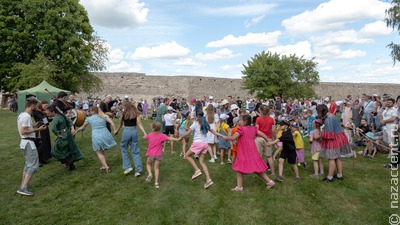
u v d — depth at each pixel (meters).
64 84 26.45
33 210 4.92
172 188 5.95
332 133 6.20
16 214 4.76
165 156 8.75
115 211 4.92
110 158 8.33
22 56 25.28
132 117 6.66
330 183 6.19
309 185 6.06
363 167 7.51
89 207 5.05
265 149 6.84
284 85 32.06
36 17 23.92
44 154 7.64
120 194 5.64
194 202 5.29
